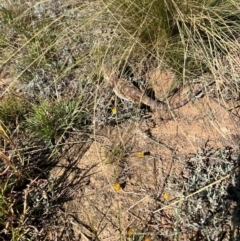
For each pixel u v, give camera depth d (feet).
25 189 2.74
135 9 3.06
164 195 2.61
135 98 3.01
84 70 3.19
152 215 2.56
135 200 2.64
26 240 2.57
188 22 3.05
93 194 2.71
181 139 2.86
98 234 2.56
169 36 3.11
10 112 3.14
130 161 2.80
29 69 3.38
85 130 3.01
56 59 3.42
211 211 2.48
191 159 2.74
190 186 2.58
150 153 2.82
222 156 2.69
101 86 3.07
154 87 3.07
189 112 2.97
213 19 2.98
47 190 2.77
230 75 3.00
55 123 3.00
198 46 2.98
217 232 2.41
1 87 3.43
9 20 3.69
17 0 3.84
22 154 2.90
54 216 2.67
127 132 2.94
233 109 2.94
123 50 3.07
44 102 3.09
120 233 2.40
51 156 2.92
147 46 3.11
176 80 3.05
